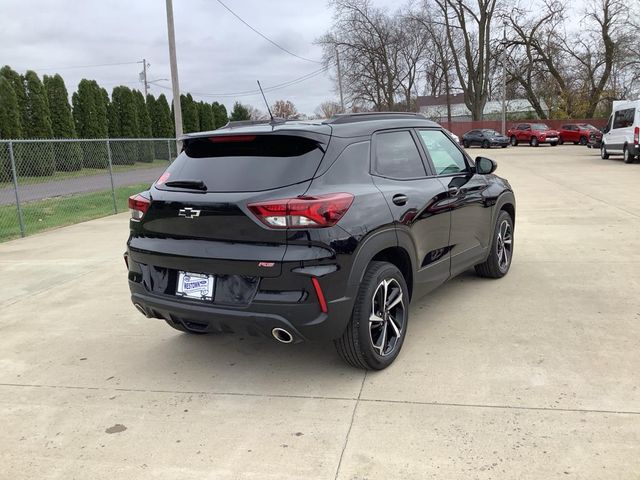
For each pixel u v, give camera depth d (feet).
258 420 10.44
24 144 50.72
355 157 11.91
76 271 22.61
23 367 13.35
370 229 11.21
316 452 9.32
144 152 64.75
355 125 12.50
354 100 185.78
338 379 11.97
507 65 153.38
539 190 42.78
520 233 26.25
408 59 179.42
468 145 129.70
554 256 21.58
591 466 8.57
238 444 9.67
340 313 10.78
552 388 11.02
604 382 11.16
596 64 149.59
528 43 148.46
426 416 10.25
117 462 9.30
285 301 10.32
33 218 38.65
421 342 13.61
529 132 128.36
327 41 176.35
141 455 9.47
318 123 12.05
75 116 92.07
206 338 14.82
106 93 99.40
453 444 9.32
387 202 11.96
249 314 10.55
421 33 171.63
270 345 14.14
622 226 27.04
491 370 11.93
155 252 11.68
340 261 10.58
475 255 16.47
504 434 9.53
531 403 10.50
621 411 10.07
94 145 60.59
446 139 16.06
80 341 14.93
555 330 13.97
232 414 10.73
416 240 13.00
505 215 18.62
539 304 15.98
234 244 10.70
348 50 176.24
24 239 30.94
